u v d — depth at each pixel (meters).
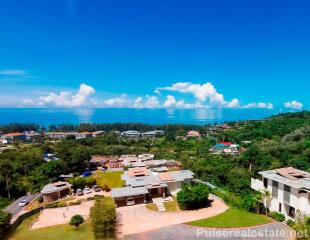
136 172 60.88
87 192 63.50
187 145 132.50
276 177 39.84
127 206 47.91
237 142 141.25
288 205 37.66
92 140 144.00
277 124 161.62
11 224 41.53
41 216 47.94
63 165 81.50
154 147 129.88
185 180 56.34
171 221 39.69
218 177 62.16
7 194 66.44
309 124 132.25
